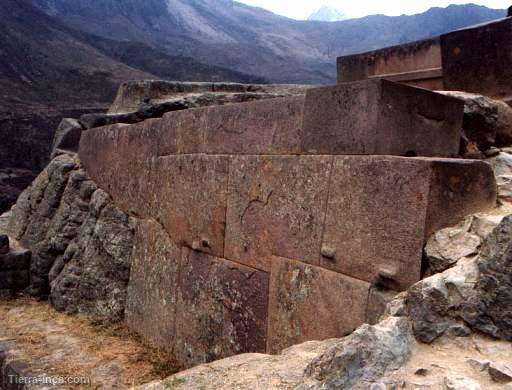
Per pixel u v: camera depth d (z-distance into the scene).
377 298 3.05
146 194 6.03
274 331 3.88
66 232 7.49
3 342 5.66
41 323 6.37
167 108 7.36
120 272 6.34
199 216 4.89
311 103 3.67
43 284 7.62
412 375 2.15
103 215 6.87
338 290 3.36
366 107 3.25
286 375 2.54
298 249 3.71
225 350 4.42
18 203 9.47
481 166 3.09
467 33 5.59
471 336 2.37
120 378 4.74
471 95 4.47
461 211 3.00
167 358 5.15
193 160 5.03
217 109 4.71
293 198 3.78
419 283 2.55
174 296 5.22
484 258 2.44
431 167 2.85
